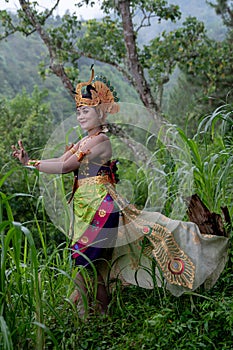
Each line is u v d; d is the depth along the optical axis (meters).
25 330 2.90
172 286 3.41
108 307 3.48
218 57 13.44
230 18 13.08
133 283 3.67
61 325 3.15
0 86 31.84
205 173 4.21
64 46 12.75
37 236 7.52
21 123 13.86
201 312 3.26
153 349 3.04
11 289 3.05
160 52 13.16
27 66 35.50
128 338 3.16
